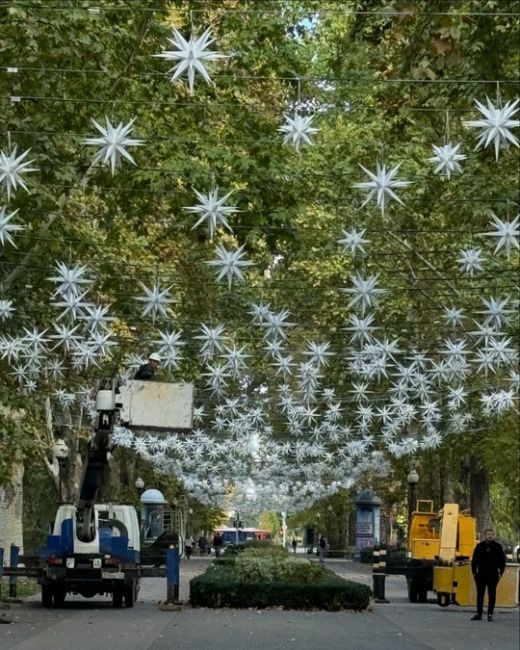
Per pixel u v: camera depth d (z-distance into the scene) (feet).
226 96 95.50
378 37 76.48
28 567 112.06
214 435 178.50
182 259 121.80
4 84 80.79
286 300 141.08
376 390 148.15
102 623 88.43
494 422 166.81
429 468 237.45
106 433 101.81
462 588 120.67
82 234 103.14
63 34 80.18
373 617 101.14
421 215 113.50
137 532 118.83
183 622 90.17
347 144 116.88
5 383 109.19
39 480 212.84
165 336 97.09
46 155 82.69
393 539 376.07
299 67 98.22
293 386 152.87
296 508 315.78
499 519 269.64
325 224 120.88
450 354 92.22
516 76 81.00
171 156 91.81
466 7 73.67
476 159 90.58
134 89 89.56
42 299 103.65
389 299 132.67
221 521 429.79
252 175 91.20
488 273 117.80
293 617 97.81
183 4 94.12
